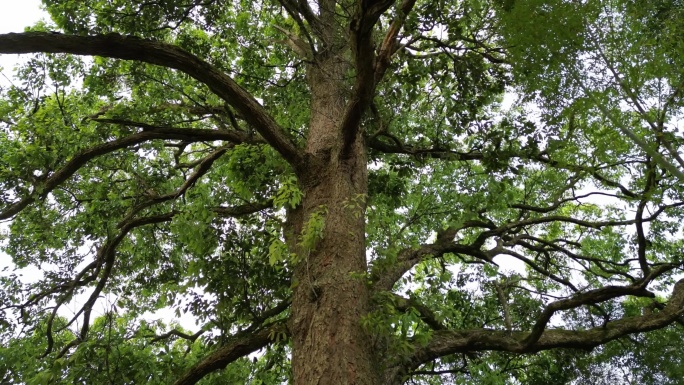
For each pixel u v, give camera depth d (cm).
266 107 862
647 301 946
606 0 461
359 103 491
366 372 383
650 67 448
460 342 549
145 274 955
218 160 992
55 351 874
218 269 642
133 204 848
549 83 468
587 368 827
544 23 451
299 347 418
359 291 440
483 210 816
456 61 691
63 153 731
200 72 505
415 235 1027
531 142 691
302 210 559
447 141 848
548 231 1103
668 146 382
